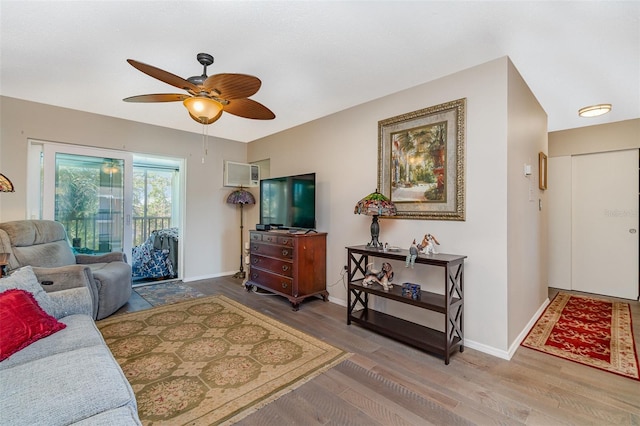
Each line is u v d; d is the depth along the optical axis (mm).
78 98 3260
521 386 1913
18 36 2084
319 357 2268
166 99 2213
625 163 4000
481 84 2432
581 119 3877
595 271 4215
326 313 3256
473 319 2463
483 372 2080
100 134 3797
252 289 4145
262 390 1851
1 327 1489
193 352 2320
